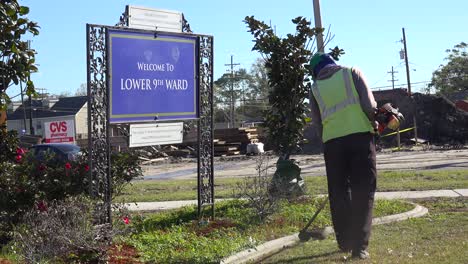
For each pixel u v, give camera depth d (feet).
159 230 28.09
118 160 28.43
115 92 25.91
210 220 30.55
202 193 30.81
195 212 32.32
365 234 20.95
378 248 22.75
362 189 20.92
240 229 28.09
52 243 20.03
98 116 25.17
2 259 21.40
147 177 83.51
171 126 28.81
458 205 34.60
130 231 24.68
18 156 28.60
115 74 25.89
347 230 21.63
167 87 28.30
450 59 244.01
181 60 28.91
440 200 37.04
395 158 93.04
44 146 69.72
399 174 56.39
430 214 31.71
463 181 46.73
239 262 22.25
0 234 26.12
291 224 28.96
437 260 20.30
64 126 120.16
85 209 22.29
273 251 24.03
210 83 30.48
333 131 21.33
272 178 33.53
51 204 23.22
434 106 145.79
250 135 141.79
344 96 21.12
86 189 27.63
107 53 25.40
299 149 38.42
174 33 28.45
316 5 47.60
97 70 25.12
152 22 27.43
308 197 35.91
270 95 38.19
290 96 37.63
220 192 46.80
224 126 301.84
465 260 20.07
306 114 38.70
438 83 243.60
